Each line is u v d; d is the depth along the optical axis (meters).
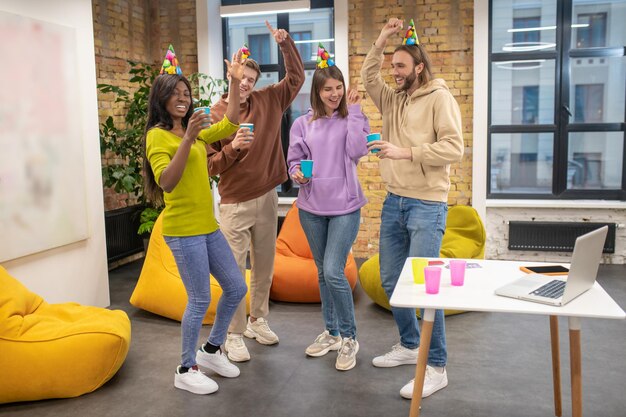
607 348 3.58
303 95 6.99
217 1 6.84
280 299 4.66
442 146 2.76
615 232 5.89
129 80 6.20
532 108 6.36
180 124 2.89
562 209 6.05
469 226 4.73
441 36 6.17
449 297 2.13
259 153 3.35
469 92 6.18
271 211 3.51
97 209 4.53
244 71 3.18
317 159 3.23
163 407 2.88
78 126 4.29
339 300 3.24
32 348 2.93
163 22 6.79
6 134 3.65
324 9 6.79
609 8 6.09
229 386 3.10
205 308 2.94
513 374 3.21
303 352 3.57
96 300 4.53
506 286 2.20
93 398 3.00
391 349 3.58
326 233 3.32
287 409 2.83
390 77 6.32
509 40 6.29
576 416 2.12
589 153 6.29
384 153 2.77
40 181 3.91
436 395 2.95
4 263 3.70
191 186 2.80
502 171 6.53
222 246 2.97
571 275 1.99
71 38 4.21
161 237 4.43
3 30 3.62
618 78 6.14
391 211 3.05
